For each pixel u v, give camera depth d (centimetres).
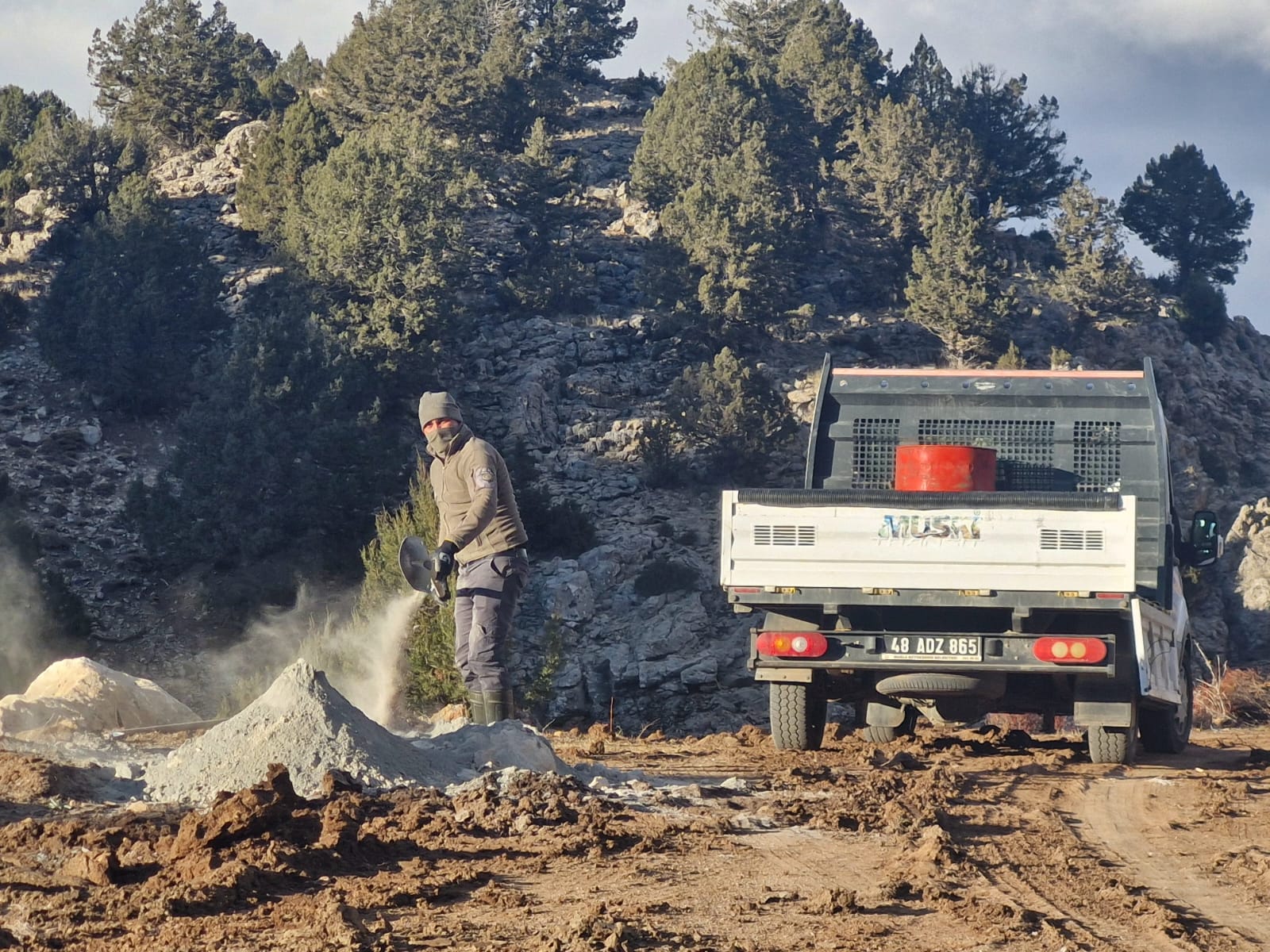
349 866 620
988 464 1194
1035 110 11731
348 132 9681
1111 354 9525
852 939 514
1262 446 9288
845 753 1118
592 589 6356
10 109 11831
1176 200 11444
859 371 1284
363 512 6141
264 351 6569
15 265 8969
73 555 6278
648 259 8831
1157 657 1152
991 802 861
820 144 10962
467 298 8850
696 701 5803
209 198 10125
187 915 537
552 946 493
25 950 495
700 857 660
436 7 10944
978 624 1102
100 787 762
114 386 7488
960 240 9012
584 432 7819
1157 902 597
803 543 1051
